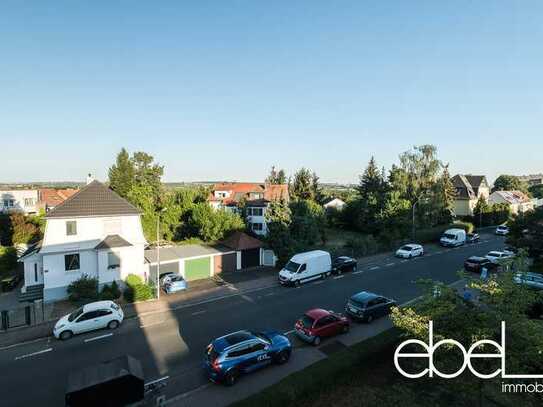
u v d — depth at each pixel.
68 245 24.52
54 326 19.39
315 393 12.35
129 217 26.70
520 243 29.25
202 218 39.06
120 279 25.94
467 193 70.69
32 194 65.88
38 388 13.54
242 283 28.45
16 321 20.30
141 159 70.00
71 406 11.05
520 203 81.25
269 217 34.22
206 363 13.95
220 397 12.83
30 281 25.28
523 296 10.77
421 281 12.64
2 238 38.50
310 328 17.31
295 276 27.41
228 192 80.94
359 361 14.12
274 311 22.06
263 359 14.66
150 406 12.20
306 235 35.47
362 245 39.72
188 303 23.56
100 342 17.56
